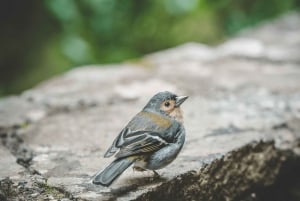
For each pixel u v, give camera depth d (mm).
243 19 20766
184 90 12352
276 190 9883
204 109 11141
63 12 18672
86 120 10609
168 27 19734
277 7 21250
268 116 10773
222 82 12828
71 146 9352
